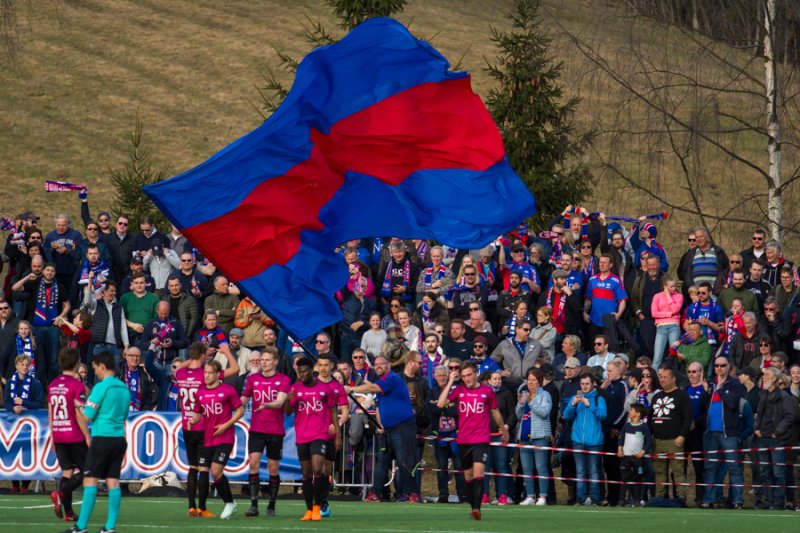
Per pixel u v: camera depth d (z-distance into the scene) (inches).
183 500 1497.3
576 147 2389.3
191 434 1246.9
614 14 2233.0
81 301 1862.7
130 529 1068.5
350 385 1593.3
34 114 4247.0
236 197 1108.5
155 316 1802.4
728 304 1696.6
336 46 1159.6
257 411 1278.3
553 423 1596.9
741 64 2171.5
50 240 1914.4
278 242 1114.1
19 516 1220.5
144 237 1904.5
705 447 1528.1
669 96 2134.6
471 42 5162.4
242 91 4645.7
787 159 2166.6
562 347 1643.7
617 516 1280.8
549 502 1590.8
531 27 2423.7
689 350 1664.6
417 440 1563.7
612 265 1818.4
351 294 1787.6
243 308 1716.3
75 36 4933.6
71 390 1184.8
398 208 1146.0
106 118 4315.9
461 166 1160.8
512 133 2381.9
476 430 1223.5
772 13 2114.9
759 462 1491.1
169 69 4773.6
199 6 5428.2
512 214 1157.1
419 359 1578.5
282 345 1764.3
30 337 1759.4
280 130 1128.8
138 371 1672.0
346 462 1617.9
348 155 1143.6
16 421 1601.9
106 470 1000.2
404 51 1160.2
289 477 1600.6
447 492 1599.4
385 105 1152.8
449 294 1772.9
